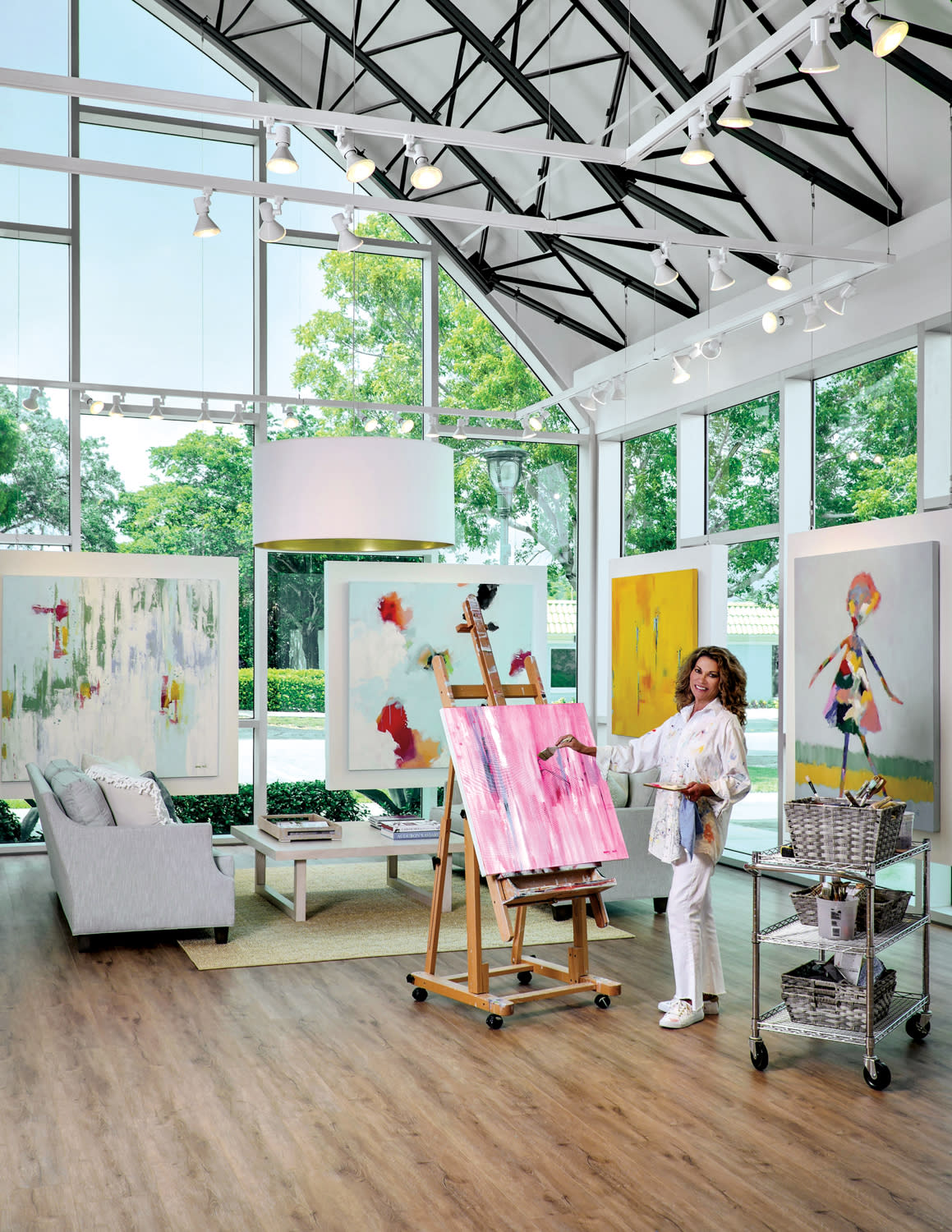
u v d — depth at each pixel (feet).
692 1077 13.66
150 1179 10.84
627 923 22.04
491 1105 12.73
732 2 21.29
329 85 31.60
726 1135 11.94
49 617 28.27
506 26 24.70
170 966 18.63
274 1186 10.72
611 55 24.35
